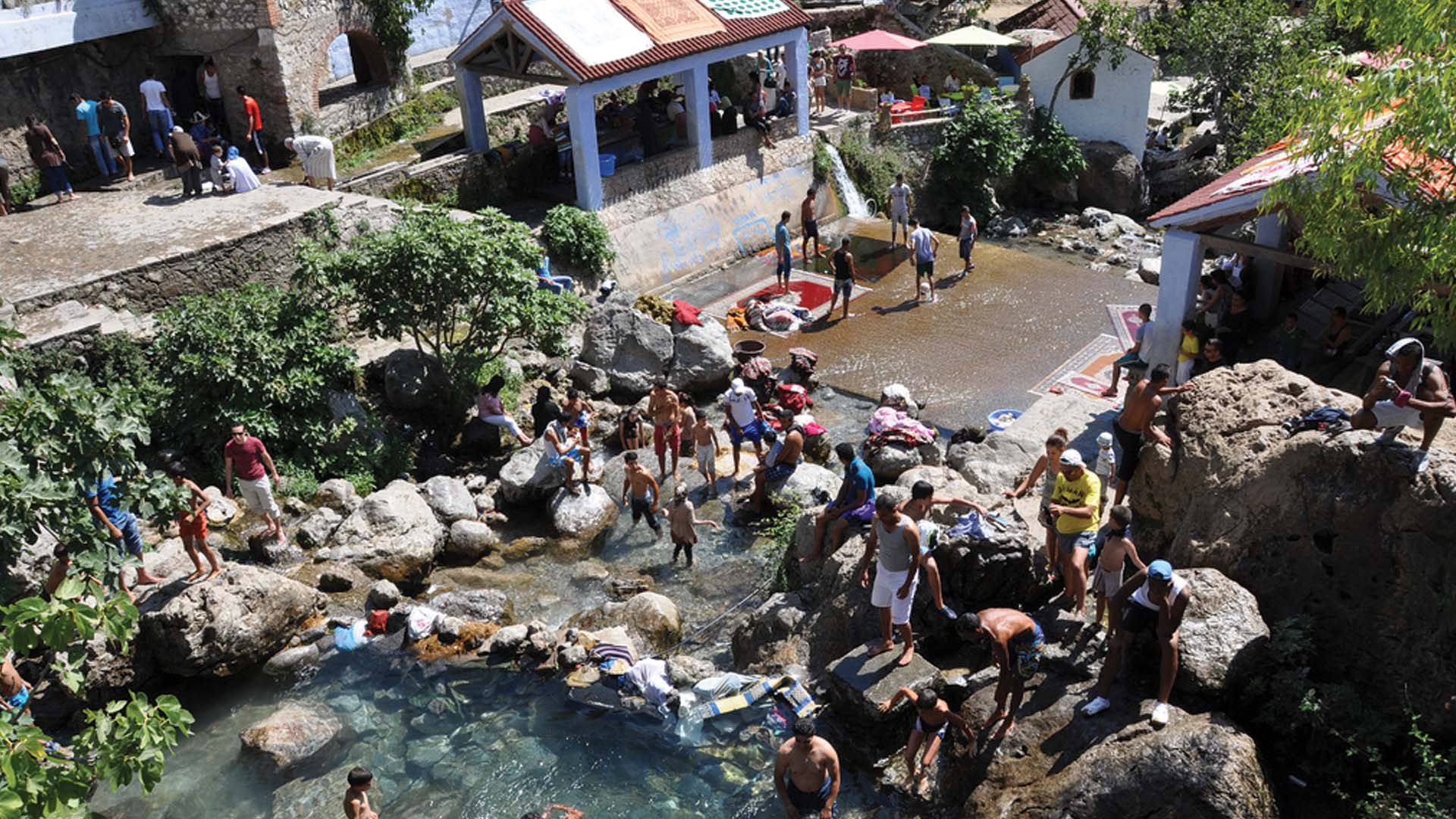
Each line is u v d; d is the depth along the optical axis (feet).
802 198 96.43
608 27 81.76
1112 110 104.94
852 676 41.39
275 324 61.36
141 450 59.16
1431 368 37.14
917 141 103.45
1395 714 37.06
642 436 65.62
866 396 69.62
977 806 37.11
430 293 63.16
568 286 76.18
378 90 90.48
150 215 72.02
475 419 65.67
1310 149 43.47
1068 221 101.86
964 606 44.21
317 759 43.70
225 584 48.73
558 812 40.32
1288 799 36.60
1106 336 76.13
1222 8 104.27
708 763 42.55
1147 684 39.09
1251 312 68.59
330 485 59.06
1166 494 45.78
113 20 79.92
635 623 50.19
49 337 57.57
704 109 87.56
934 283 85.56
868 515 49.39
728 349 72.13
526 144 87.45
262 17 79.46
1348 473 38.68
